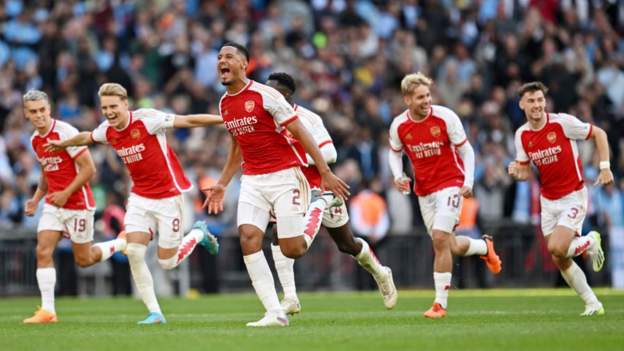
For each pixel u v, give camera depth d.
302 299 48.44
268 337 23.81
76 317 35.75
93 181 55.62
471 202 56.69
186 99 64.00
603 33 77.06
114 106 30.42
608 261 58.78
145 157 30.69
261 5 77.06
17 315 38.12
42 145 33.31
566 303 40.59
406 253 59.12
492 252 34.41
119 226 53.88
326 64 70.75
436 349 21.03
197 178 55.16
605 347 21.00
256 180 27.31
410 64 70.62
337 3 77.38
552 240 31.89
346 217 32.34
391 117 66.50
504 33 75.62
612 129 68.25
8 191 56.91
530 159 32.88
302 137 26.36
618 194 59.62
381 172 62.19
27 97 32.88
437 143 32.44
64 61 65.12
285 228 27.20
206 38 68.31
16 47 67.69
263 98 26.72
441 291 31.84
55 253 54.94
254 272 27.28
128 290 56.25
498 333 24.03
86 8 71.38
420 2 77.38
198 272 57.38
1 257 55.06
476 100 67.69
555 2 78.00
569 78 69.06
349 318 31.45
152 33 69.50
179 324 29.77
